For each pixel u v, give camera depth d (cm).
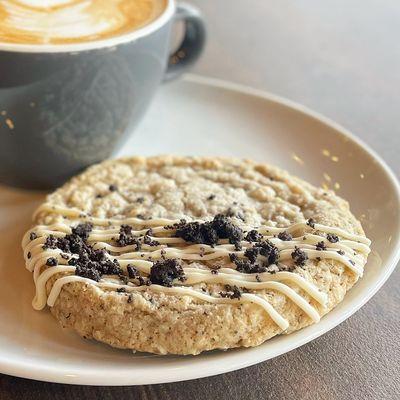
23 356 23
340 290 24
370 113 38
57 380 22
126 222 27
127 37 28
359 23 47
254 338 23
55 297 24
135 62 29
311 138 34
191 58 36
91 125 30
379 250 27
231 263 25
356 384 23
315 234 26
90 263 25
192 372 22
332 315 24
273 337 23
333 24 47
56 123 29
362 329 25
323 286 24
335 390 23
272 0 50
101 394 23
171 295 23
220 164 30
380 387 23
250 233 26
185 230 26
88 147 30
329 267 25
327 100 39
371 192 30
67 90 28
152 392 23
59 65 27
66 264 25
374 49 44
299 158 33
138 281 24
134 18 30
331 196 28
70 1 30
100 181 29
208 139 34
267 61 42
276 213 27
